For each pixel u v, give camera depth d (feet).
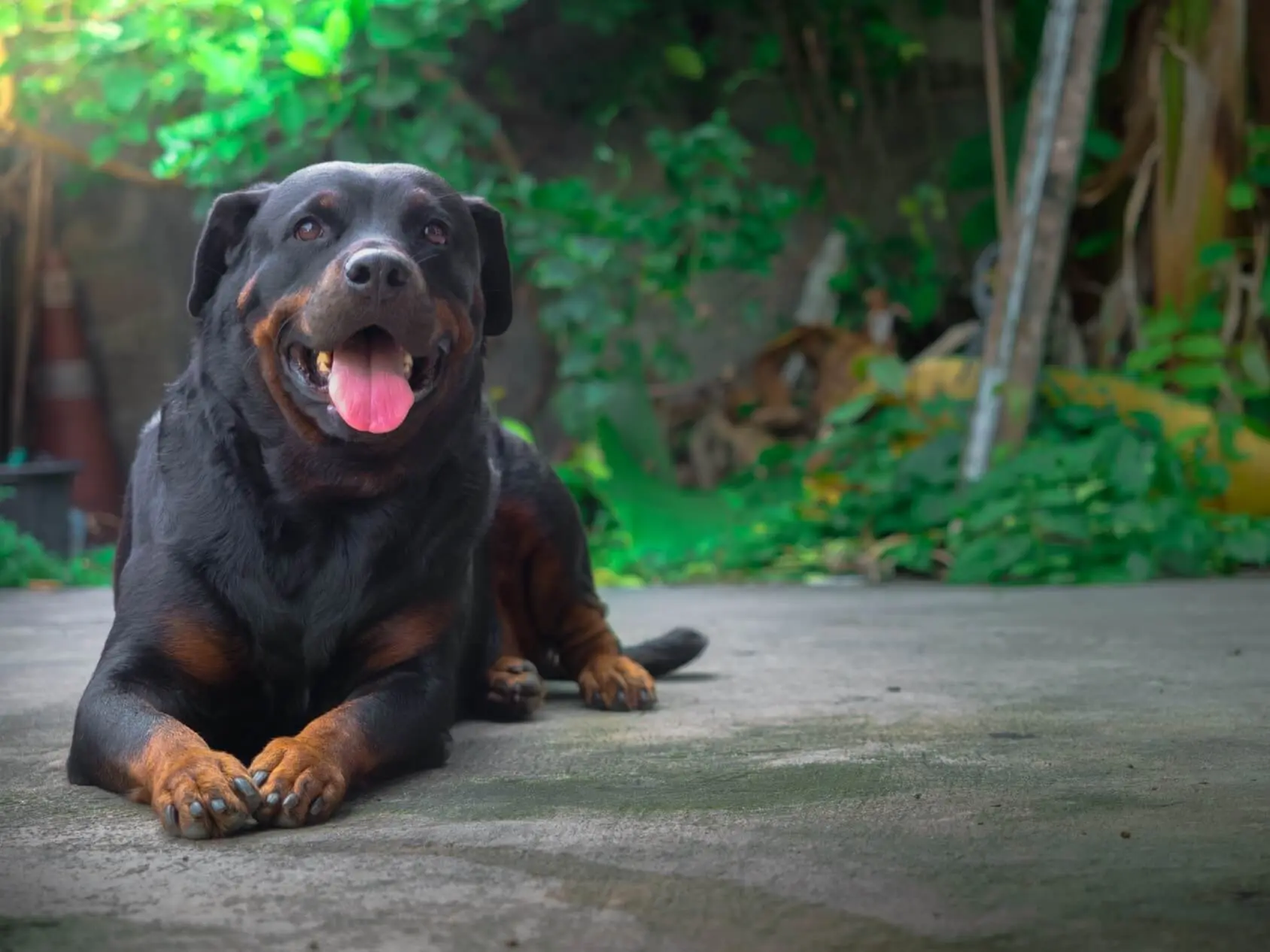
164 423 4.60
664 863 3.25
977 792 3.90
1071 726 4.86
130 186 17.74
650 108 16.57
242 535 4.34
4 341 17.53
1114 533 10.85
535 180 16.72
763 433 15.64
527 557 5.74
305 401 4.28
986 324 13.07
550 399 16.47
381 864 3.26
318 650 4.42
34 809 3.82
